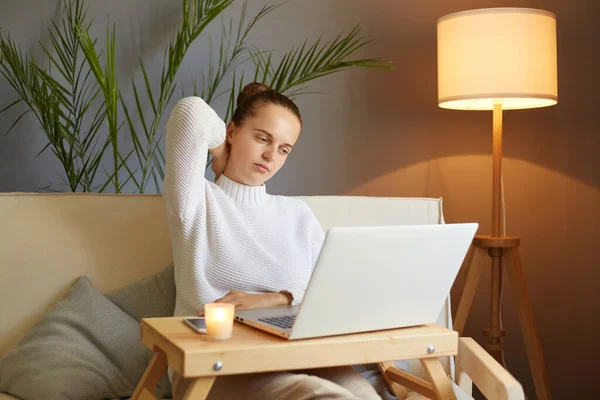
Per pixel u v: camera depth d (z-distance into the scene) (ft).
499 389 3.97
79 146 8.52
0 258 5.96
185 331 4.19
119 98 9.03
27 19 8.87
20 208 6.10
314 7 9.37
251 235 5.77
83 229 6.25
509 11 7.50
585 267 9.34
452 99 7.77
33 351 5.60
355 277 4.04
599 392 9.37
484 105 8.50
